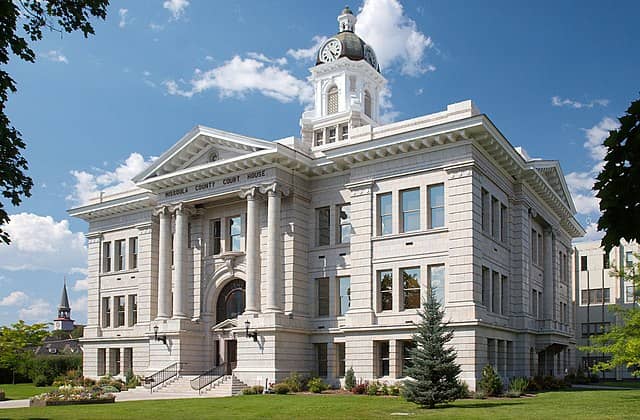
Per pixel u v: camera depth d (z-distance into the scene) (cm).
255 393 4112
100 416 2728
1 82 1570
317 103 6425
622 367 7200
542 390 4278
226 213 5016
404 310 4072
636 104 884
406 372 3072
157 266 5700
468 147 3928
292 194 4628
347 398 3538
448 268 3897
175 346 4847
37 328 6334
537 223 5153
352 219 4359
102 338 5869
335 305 4509
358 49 6456
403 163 4191
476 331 3731
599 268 7838
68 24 1725
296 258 4584
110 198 6059
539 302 5062
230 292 4941
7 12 1476
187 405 3228
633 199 902
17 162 1686
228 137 4741
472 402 3209
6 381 6962
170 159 5047
